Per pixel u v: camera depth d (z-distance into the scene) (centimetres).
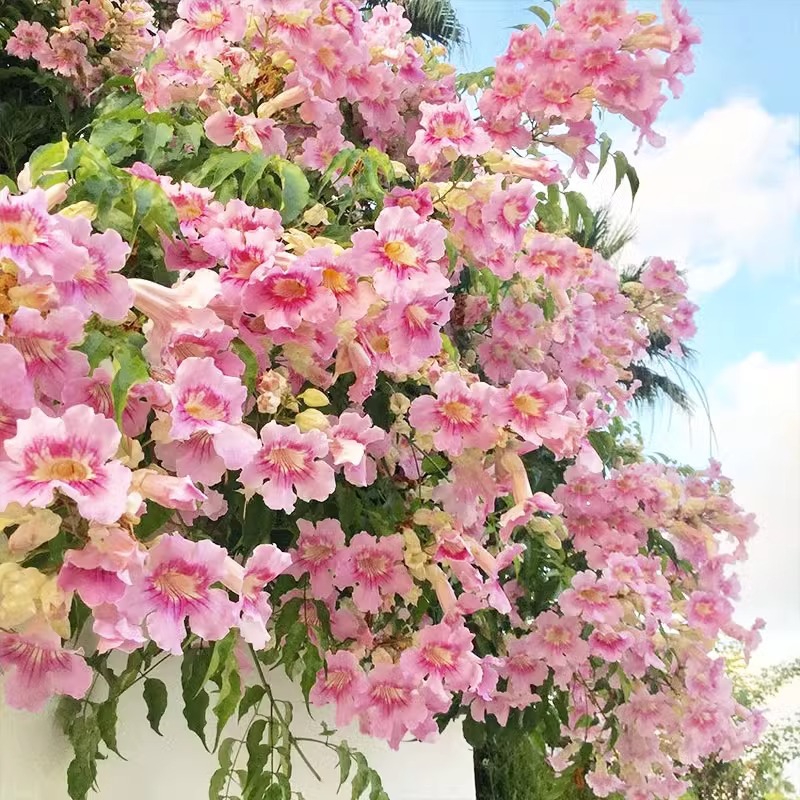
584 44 128
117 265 74
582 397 178
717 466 196
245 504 103
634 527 171
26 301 69
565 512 169
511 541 152
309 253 89
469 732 150
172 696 128
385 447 121
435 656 112
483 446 110
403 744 155
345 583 115
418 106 155
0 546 73
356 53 127
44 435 64
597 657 168
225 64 124
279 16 119
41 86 176
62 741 115
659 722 172
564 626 150
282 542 126
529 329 159
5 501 62
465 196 123
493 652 152
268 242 90
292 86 124
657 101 135
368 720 114
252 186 106
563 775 197
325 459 105
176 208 93
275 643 122
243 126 115
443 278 94
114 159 108
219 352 88
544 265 141
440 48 161
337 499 117
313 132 138
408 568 119
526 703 150
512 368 164
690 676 175
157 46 145
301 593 119
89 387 76
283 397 98
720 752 190
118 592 69
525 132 140
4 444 64
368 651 122
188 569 73
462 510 118
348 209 130
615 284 190
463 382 109
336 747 124
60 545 73
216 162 107
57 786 113
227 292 88
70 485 64
